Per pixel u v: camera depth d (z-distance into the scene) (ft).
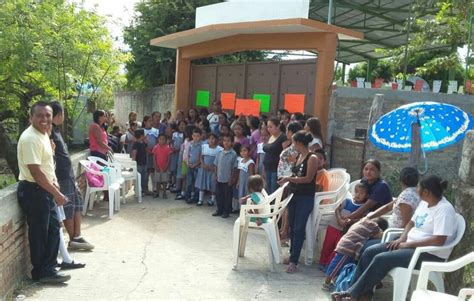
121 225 22.84
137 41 58.34
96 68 32.65
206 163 27.58
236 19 31.99
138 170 30.19
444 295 11.60
